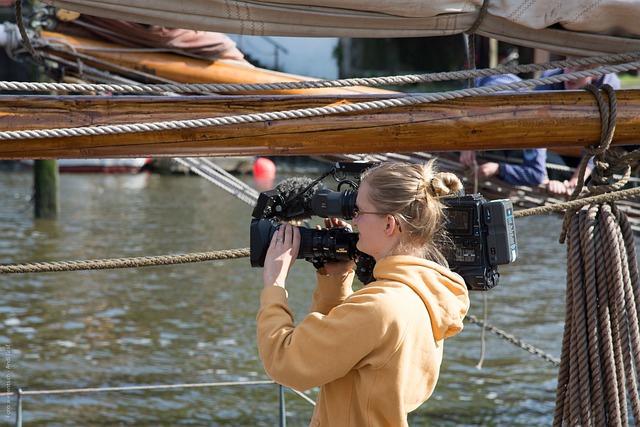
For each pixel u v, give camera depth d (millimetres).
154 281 21984
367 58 49000
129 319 18641
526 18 5402
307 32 5340
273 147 5148
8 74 51500
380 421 4094
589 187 5688
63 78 10180
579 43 5613
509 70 5410
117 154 5043
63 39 9812
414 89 47625
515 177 12219
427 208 4180
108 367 15695
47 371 15336
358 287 19547
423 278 4141
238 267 23797
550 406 14211
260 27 5273
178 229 30016
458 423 13516
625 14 5438
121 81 9914
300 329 4078
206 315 19078
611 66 5617
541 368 15984
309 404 14445
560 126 5430
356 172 4637
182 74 9797
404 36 5465
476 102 5352
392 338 3988
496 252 4531
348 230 4656
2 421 13094
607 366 5465
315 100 5211
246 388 14898
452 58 49219
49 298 20062
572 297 5613
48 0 5098
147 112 4992
